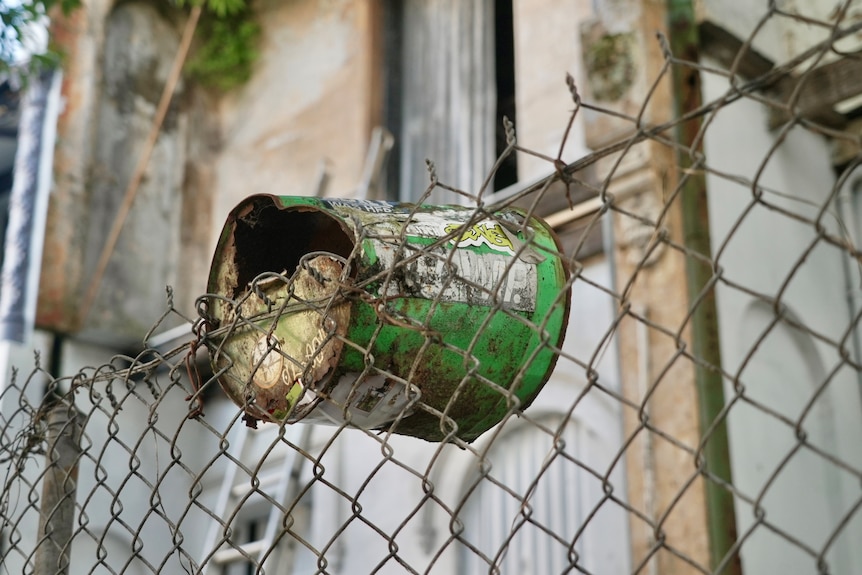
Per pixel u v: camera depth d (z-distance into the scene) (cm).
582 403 528
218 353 208
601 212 144
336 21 808
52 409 257
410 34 768
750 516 466
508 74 698
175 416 760
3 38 751
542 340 149
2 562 254
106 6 827
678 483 438
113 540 703
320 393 183
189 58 870
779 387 514
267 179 825
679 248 135
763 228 530
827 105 532
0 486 538
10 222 781
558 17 654
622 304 139
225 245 222
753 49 541
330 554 618
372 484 616
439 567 568
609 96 491
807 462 519
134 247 812
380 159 724
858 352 573
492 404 199
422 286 187
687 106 461
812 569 499
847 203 591
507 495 557
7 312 750
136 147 834
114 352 793
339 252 237
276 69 843
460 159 708
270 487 664
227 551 651
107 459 719
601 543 496
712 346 443
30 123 795
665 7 479
